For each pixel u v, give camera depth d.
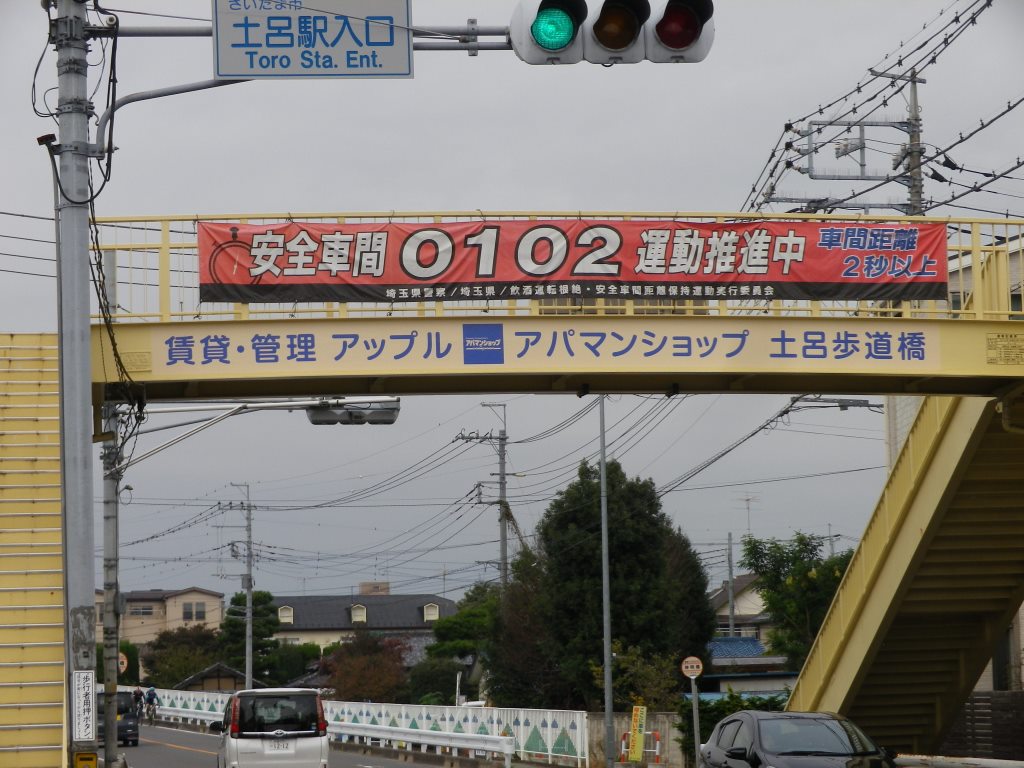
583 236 14.47
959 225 15.53
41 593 13.46
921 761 17.92
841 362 14.79
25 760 12.31
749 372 14.63
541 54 9.12
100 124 11.48
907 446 18.28
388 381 15.06
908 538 18.56
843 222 14.98
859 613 20.19
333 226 14.25
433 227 14.33
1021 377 15.12
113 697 20.06
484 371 14.27
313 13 10.85
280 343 14.12
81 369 11.39
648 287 14.52
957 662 21.53
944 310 15.24
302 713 17.44
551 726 26.52
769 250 14.75
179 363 14.02
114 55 11.26
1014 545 19.03
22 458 14.24
